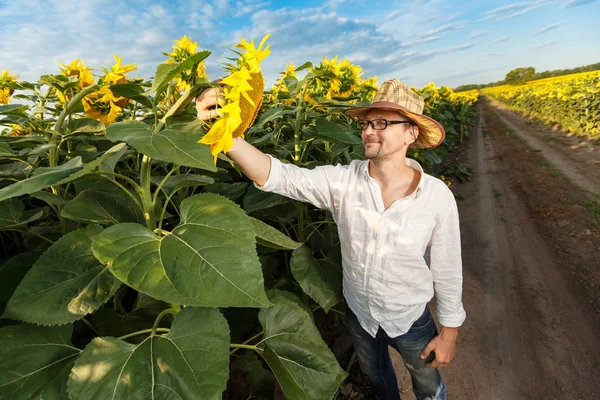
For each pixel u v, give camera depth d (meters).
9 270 1.53
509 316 3.81
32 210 1.92
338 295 2.18
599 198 6.99
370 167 1.92
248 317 2.36
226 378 1.08
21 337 1.22
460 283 1.99
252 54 1.21
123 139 1.05
